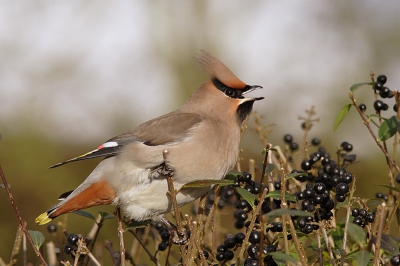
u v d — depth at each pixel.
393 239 6.02
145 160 8.35
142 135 8.62
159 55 19.25
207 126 8.62
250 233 6.81
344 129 16.34
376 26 18.17
